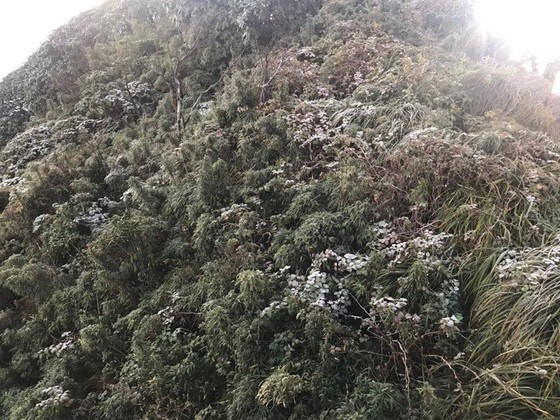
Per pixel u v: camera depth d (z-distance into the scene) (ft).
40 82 32.99
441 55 19.84
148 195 16.53
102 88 27.99
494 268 10.44
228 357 11.15
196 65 26.00
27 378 13.89
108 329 13.26
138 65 28.99
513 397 8.52
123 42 31.19
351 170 13.46
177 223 15.67
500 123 15.15
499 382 8.66
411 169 13.02
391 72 18.07
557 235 10.54
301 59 21.62
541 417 8.23
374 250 11.49
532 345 8.98
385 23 21.97
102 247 14.05
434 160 13.00
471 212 11.73
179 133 20.54
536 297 9.46
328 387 9.53
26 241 18.17
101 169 20.20
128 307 14.06
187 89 24.68
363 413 8.61
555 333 9.00
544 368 8.65
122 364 12.57
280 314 10.90
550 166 12.90
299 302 10.59
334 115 16.48
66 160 20.58
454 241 11.50
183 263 14.46
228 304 11.67
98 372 12.82
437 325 9.85
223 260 13.28
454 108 15.96
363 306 10.89
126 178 19.12
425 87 16.76
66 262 16.56
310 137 15.29
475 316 10.14
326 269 11.58
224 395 10.70
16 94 35.42
